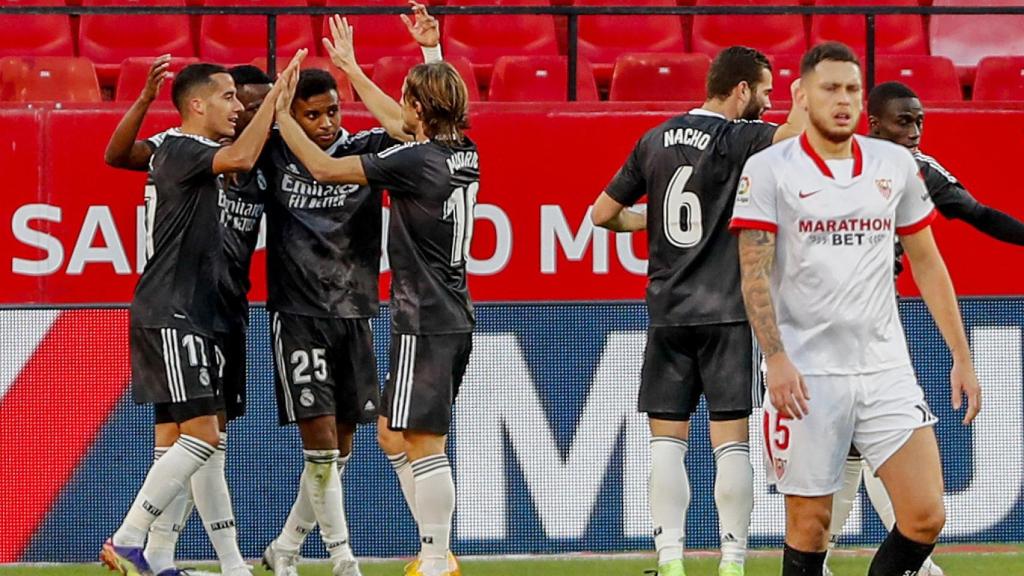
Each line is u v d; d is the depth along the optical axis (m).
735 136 22.23
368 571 26.47
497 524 28.05
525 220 28.42
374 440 27.78
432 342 22.67
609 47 40.31
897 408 18.55
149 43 39.72
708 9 29.44
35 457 27.48
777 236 18.73
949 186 23.55
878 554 19.08
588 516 28.17
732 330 22.34
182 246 22.92
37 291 27.67
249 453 27.66
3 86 34.25
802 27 40.91
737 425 22.53
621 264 28.50
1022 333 28.62
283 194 24.05
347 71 24.61
